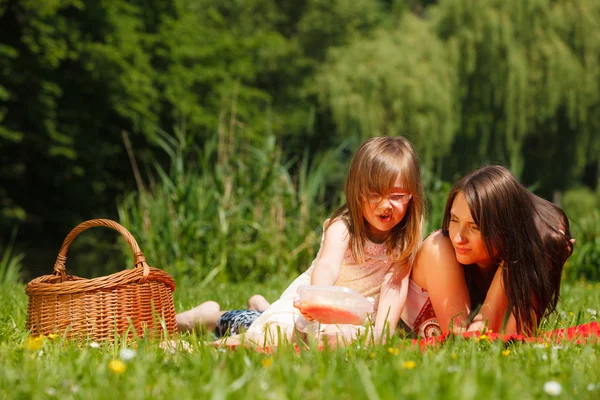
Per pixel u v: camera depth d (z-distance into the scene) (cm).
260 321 277
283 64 2439
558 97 2147
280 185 705
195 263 667
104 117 1769
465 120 2222
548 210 272
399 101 2036
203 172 692
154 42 1916
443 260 260
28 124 1623
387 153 264
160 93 1869
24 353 208
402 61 2077
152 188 716
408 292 278
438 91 2045
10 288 492
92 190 1802
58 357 206
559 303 384
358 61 2116
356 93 2070
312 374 175
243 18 2488
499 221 247
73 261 1539
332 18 2477
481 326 252
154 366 191
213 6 2473
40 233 1808
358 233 275
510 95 2141
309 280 295
